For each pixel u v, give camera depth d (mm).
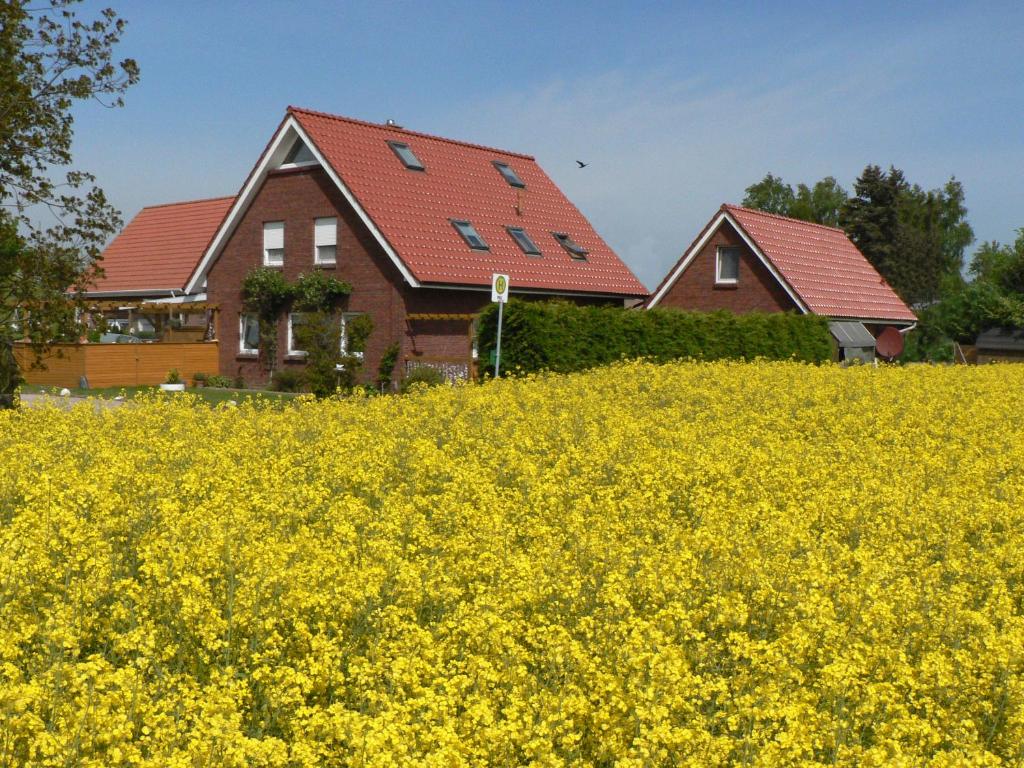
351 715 4328
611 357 22500
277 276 29172
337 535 7230
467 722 4512
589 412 14227
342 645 5605
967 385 19156
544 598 6246
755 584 6434
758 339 26297
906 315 37938
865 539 8180
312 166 28906
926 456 11203
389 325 27266
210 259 31188
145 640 5059
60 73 18078
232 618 5516
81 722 4223
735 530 7609
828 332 28406
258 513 8070
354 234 28031
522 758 4535
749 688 5156
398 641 5340
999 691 5191
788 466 10352
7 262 17922
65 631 5031
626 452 10984
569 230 33156
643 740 4348
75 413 13180
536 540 7602
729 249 34156
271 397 25562
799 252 35312
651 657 5016
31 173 17984
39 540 6473
